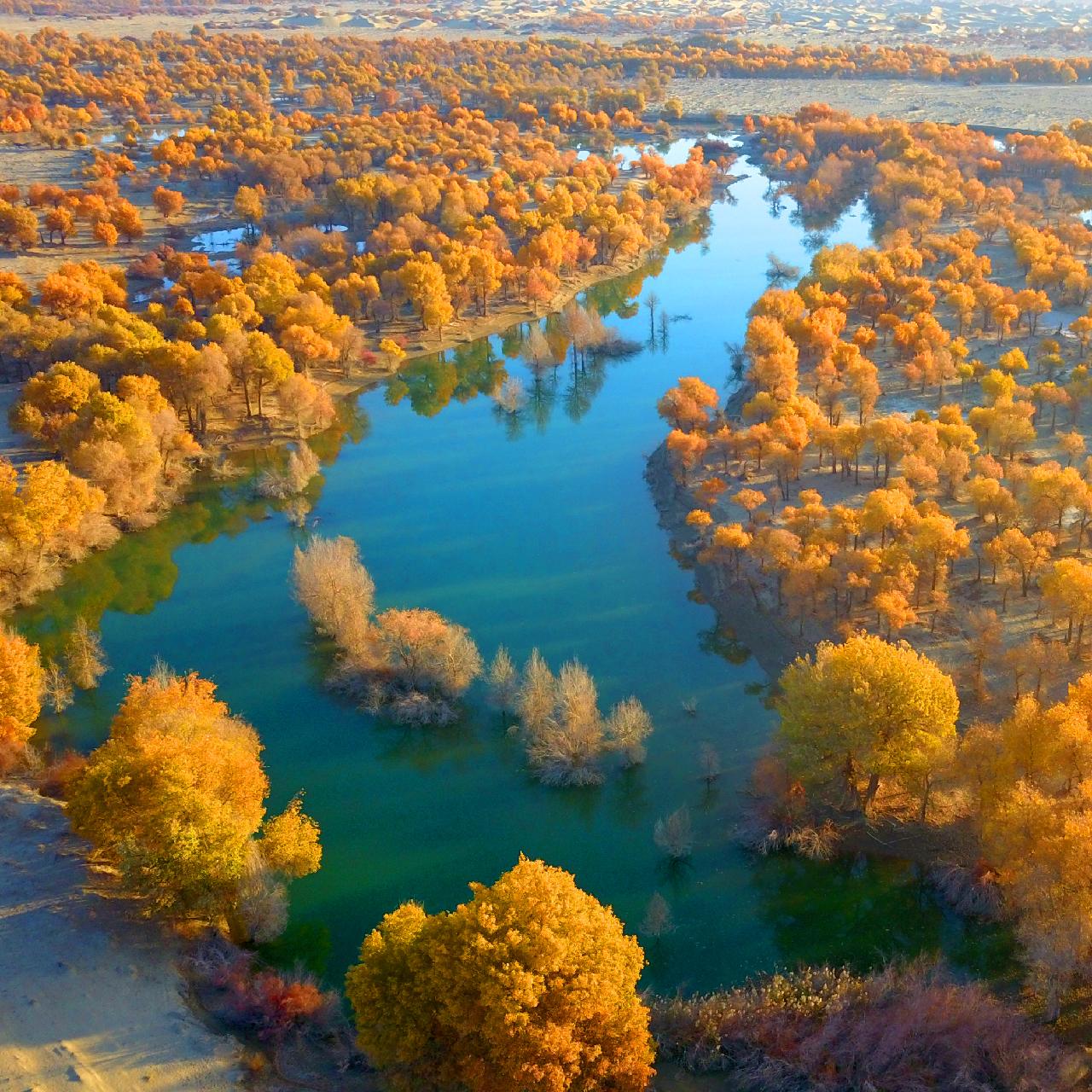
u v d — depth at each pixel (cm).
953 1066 7281
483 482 17725
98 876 9169
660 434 19200
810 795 10269
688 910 9306
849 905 9231
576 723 10850
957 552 12638
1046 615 12575
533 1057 6500
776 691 12150
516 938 6850
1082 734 8600
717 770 10850
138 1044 7562
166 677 11112
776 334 19312
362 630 12444
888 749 9325
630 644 13150
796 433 16225
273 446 18725
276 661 12938
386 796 10788
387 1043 6944
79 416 16288
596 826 10338
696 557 14950
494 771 11112
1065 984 7681
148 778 8694
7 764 10588
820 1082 7269
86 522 15175
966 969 8456
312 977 8456
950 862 9394
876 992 7969
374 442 19425
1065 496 13275
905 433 15688
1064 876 7556
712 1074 7569
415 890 9606
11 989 7969
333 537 15950
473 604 14088
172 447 17138
